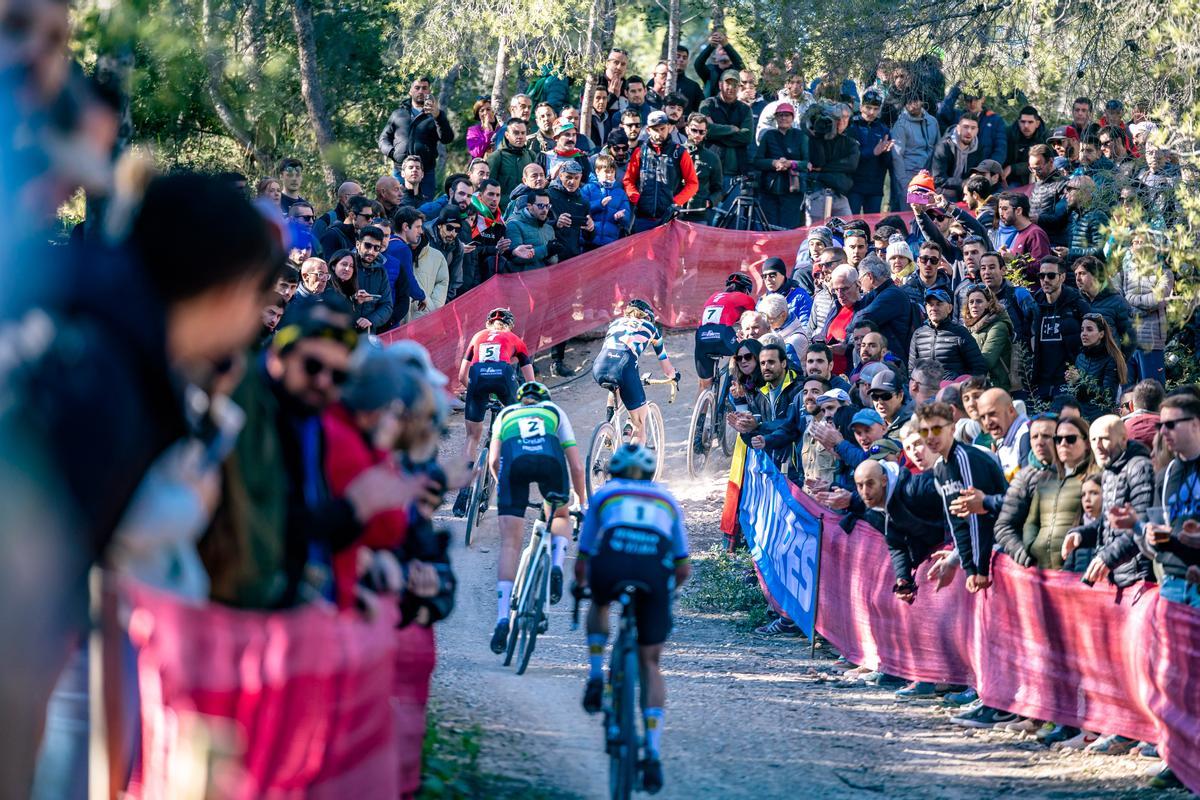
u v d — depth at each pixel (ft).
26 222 14.11
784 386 104.94
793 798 55.01
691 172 158.10
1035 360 103.09
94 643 21.98
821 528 86.69
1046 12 113.80
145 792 25.14
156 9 52.54
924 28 151.53
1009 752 63.00
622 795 49.60
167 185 19.12
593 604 55.77
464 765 52.42
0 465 12.29
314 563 30.14
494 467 81.05
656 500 55.47
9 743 11.90
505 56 191.11
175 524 21.33
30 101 14.69
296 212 117.60
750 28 186.91
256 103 97.71
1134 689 59.11
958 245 122.01
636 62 266.36
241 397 27.09
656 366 155.84
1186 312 78.95
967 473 68.59
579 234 152.76
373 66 175.11
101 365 14.23
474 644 82.12
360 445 31.83
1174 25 85.92
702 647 86.79
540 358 158.51
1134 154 109.40
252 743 26.09
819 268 121.49
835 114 164.66
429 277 137.08
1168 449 57.57
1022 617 66.39
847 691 76.28
